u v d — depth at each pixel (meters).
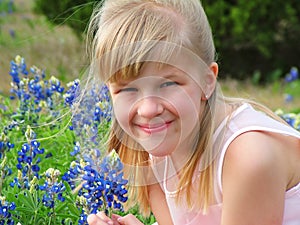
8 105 4.01
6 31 8.93
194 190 2.46
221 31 8.94
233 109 2.36
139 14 2.20
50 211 2.86
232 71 9.60
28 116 3.74
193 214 2.54
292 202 2.32
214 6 8.88
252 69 9.65
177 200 2.54
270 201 2.18
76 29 8.09
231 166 2.22
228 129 2.29
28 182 2.96
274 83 9.28
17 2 10.94
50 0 8.41
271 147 2.19
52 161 3.43
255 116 2.31
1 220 2.72
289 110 6.45
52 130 3.79
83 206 2.61
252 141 2.19
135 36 2.15
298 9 9.27
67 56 7.68
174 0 2.27
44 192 3.02
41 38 8.24
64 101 3.60
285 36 9.55
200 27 2.27
